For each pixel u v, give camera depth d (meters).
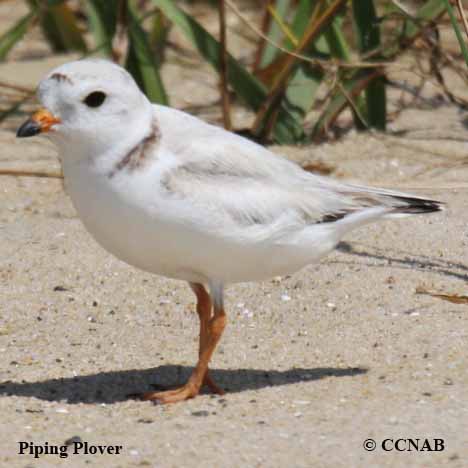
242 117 17.77
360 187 9.54
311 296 11.58
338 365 10.02
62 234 13.29
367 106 16.42
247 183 9.01
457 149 15.70
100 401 9.41
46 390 9.62
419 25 15.28
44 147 16.50
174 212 8.71
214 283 9.26
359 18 15.55
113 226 8.82
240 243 8.92
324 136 16.25
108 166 8.67
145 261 9.09
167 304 11.61
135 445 8.45
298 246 9.22
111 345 10.67
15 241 13.09
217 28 22.47
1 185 14.89
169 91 19.27
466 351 10.14
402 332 10.63
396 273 11.99
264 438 8.49
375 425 8.66
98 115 8.56
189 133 9.05
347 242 12.80
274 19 16.23
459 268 12.10
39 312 11.44
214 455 8.25
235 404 9.21
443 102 18.09
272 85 16.14
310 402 9.17
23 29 16.22
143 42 15.23
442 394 9.21
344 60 15.62
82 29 21.75
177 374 9.98
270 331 10.90
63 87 8.55
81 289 11.94
